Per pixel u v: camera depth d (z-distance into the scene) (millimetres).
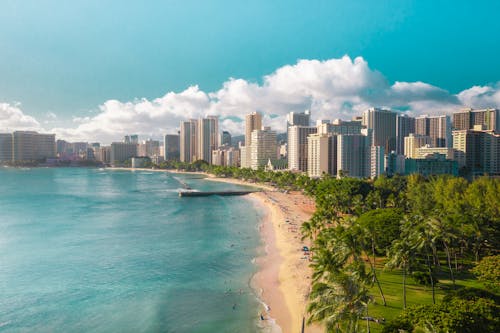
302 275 88250
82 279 89562
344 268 59094
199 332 63750
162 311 71938
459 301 47719
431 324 40750
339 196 162250
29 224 158125
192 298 78062
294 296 76875
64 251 114250
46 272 94500
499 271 62688
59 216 179000
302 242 121375
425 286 76250
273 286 84125
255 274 92438
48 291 82125
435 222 80312
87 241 127375
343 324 43312
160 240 128875
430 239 70000
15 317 69875
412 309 46750
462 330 41281
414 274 75062
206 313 71062
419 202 147500
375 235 93062
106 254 110938
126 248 117875
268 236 134625
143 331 64500
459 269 87188
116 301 76875
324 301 43938
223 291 81688
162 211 196750
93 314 71062
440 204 136875
